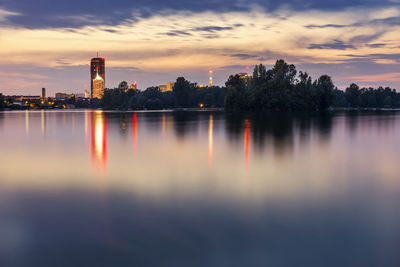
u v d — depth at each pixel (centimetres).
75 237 1215
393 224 1324
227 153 3294
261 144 4016
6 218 1405
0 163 2762
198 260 1052
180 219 1378
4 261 1056
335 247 1129
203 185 1958
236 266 1020
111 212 1470
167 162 2777
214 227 1295
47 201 1639
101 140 4581
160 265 1027
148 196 1719
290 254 1085
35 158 3030
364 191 1825
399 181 2069
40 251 1119
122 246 1144
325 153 3288
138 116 14000
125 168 2505
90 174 2286
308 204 1580
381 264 1027
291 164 2677
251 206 1545
